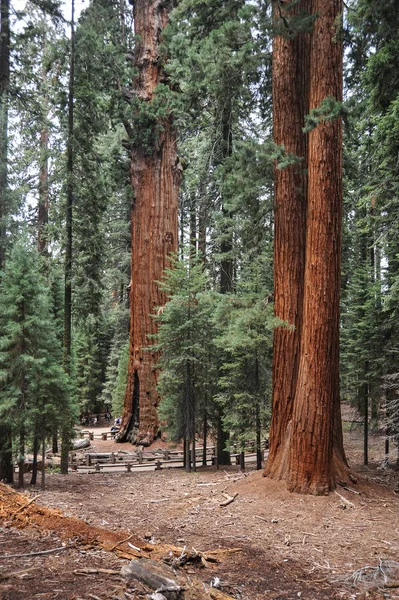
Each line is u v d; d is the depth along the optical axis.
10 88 15.66
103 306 37.00
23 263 10.29
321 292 8.38
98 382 37.16
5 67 15.40
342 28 7.98
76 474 14.05
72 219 15.80
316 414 8.34
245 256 12.87
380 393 14.45
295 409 8.60
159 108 17.64
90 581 4.04
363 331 14.68
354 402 15.85
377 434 19.64
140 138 18.86
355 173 13.14
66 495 9.66
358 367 14.97
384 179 10.58
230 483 10.26
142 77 19.19
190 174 18.41
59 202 16.36
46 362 10.14
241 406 12.59
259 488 8.92
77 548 5.08
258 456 12.97
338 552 5.98
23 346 10.00
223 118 13.34
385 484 9.83
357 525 7.09
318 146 8.49
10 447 10.48
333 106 7.31
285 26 8.17
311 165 8.61
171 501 9.13
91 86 15.20
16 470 14.07
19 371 9.89
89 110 15.35
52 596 3.66
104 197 16.31
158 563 4.49
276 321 8.91
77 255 15.63
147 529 6.98
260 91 11.90
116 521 7.46
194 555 5.24
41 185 16.64
